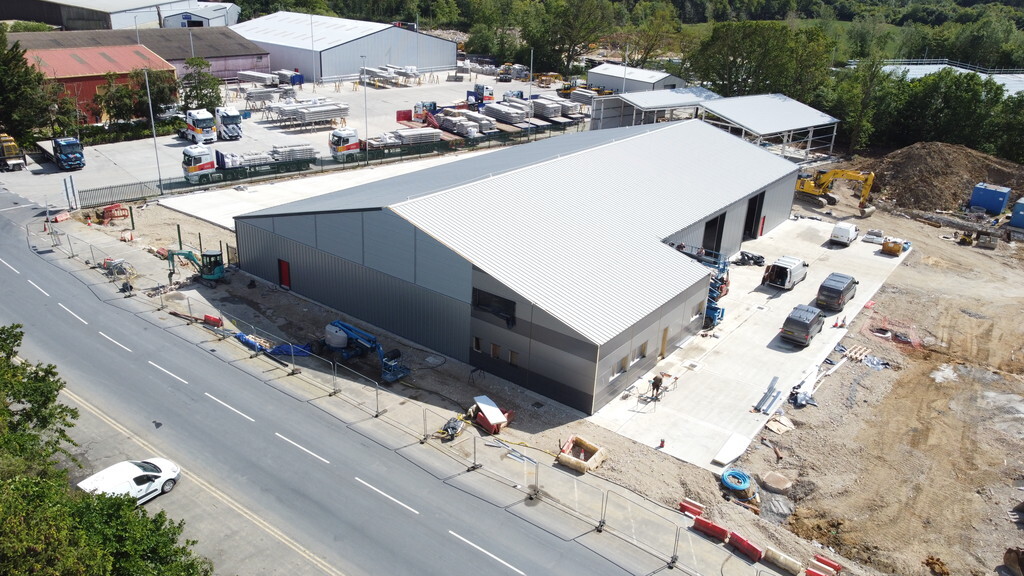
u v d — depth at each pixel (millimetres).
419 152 84688
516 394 37125
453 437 33375
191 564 21422
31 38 99625
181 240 53312
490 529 27984
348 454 32031
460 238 38750
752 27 101000
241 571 25484
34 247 52969
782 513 29969
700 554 27062
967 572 27094
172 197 66062
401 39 130250
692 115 102375
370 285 42625
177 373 37875
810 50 99812
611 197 48375
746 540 27141
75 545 18562
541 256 39438
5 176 69062
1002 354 44156
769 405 37031
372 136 89312
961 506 30547
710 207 52062
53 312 43594
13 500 17984
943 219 70000
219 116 84688
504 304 36750
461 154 86625
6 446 23203
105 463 30562
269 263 48469
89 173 70812
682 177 55281
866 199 70312
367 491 29781
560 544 27344
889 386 39844
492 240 39438
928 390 39625
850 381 40062
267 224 47156
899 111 96812
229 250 52594
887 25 186125
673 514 29094
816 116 90625
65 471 25078
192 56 108500
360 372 38688
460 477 30859
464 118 93750
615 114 94938
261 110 100062
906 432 35656
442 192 42156
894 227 67688
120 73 88062
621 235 44188
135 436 32531
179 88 91562
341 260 43531
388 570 25828
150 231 57562
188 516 27938
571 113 106125
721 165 60250
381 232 40469
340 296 44750
